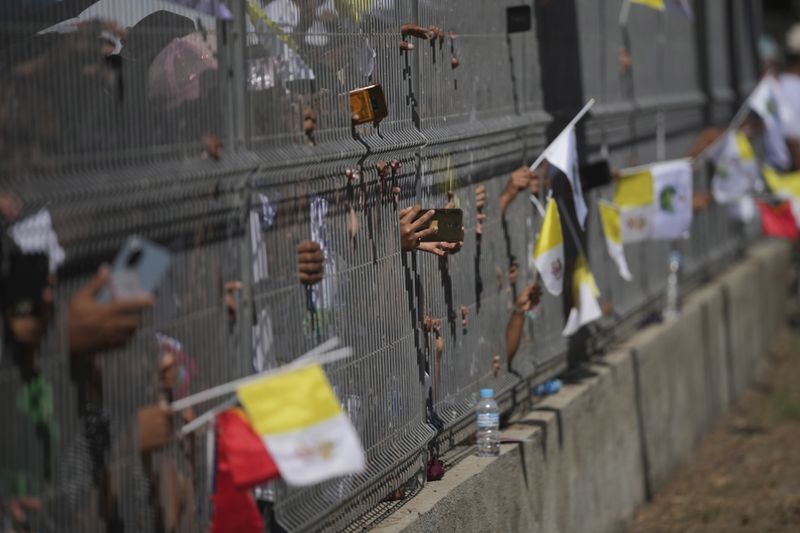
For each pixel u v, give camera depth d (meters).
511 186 18.45
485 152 17.48
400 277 14.48
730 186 29.84
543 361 20.02
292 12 11.96
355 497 13.16
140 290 9.20
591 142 22.69
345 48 13.10
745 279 37.03
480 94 17.39
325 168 12.52
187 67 10.80
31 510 8.63
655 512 24.52
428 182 15.41
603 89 23.77
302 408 9.89
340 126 12.98
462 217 15.06
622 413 23.17
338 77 12.94
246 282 11.06
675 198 22.41
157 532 9.95
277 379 9.93
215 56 10.66
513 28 18.52
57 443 8.87
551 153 17.98
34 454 8.67
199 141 10.43
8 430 8.42
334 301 12.77
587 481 20.78
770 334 41.97
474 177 17.09
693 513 24.42
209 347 10.55
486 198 17.61
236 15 10.92
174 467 10.15
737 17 40.03
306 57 12.24
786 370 38.94
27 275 8.52
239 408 10.82
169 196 9.86
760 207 30.58
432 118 15.59
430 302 15.48
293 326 11.91
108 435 9.38
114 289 9.09
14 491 8.48
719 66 36.94
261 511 11.45
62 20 10.78
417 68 15.06
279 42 11.73
